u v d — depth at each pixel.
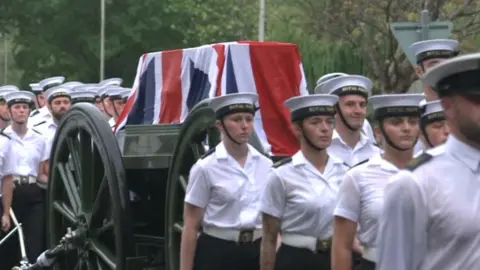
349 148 9.91
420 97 7.92
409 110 7.79
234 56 11.36
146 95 12.37
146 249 12.34
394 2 24.55
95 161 12.15
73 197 12.62
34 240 15.94
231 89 11.27
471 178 5.46
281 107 11.38
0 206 15.62
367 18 25.03
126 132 12.06
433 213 5.46
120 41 46.44
